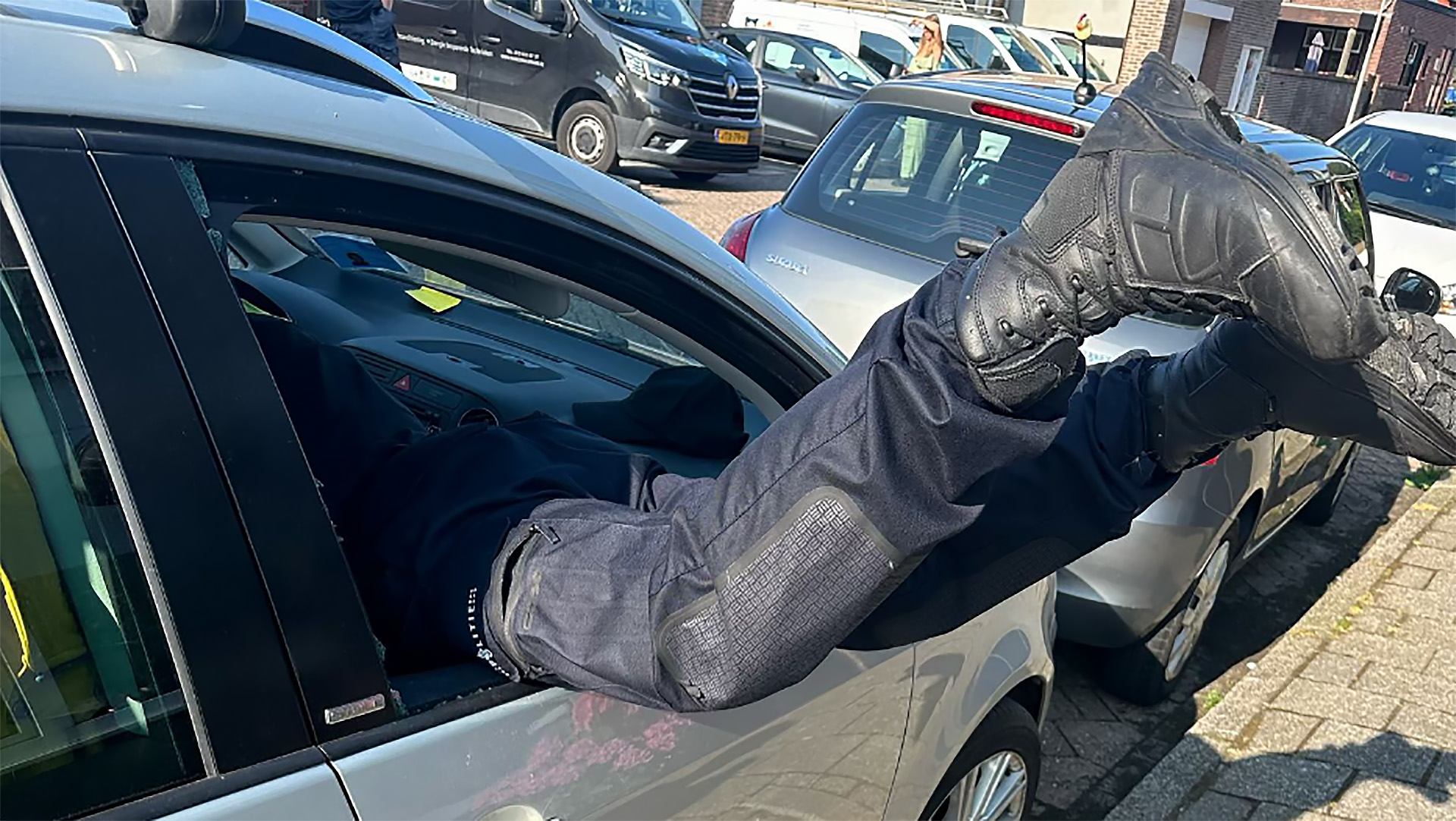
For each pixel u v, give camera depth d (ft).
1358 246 14.66
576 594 4.17
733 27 46.73
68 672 3.45
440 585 4.58
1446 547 16.63
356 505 5.11
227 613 3.53
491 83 33.78
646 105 32.17
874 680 6.10
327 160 4.14
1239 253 3.30
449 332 8.30
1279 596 15.31
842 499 3.66
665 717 4.76
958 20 48.49
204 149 3.81
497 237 4.75
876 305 11.81
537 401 7.25
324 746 3.75
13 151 3.37
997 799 8.18
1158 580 10.56
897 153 12.46
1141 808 10.11
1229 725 11.38
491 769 4.14
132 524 3.40
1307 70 98.63
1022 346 3.51
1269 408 4.72
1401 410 4.34
